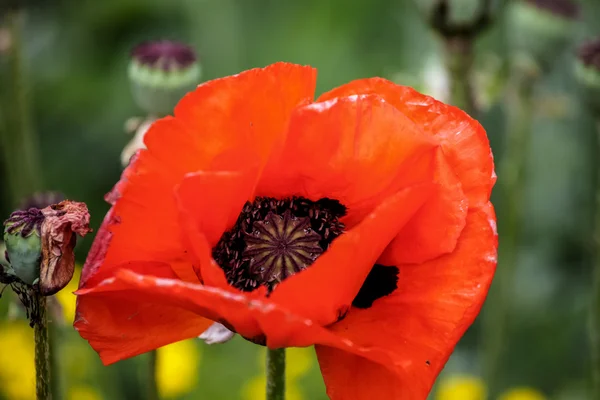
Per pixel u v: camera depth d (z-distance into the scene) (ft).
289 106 1.92
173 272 1.90
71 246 1.90
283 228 1.97
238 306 1.79
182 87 2.49
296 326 1.79
